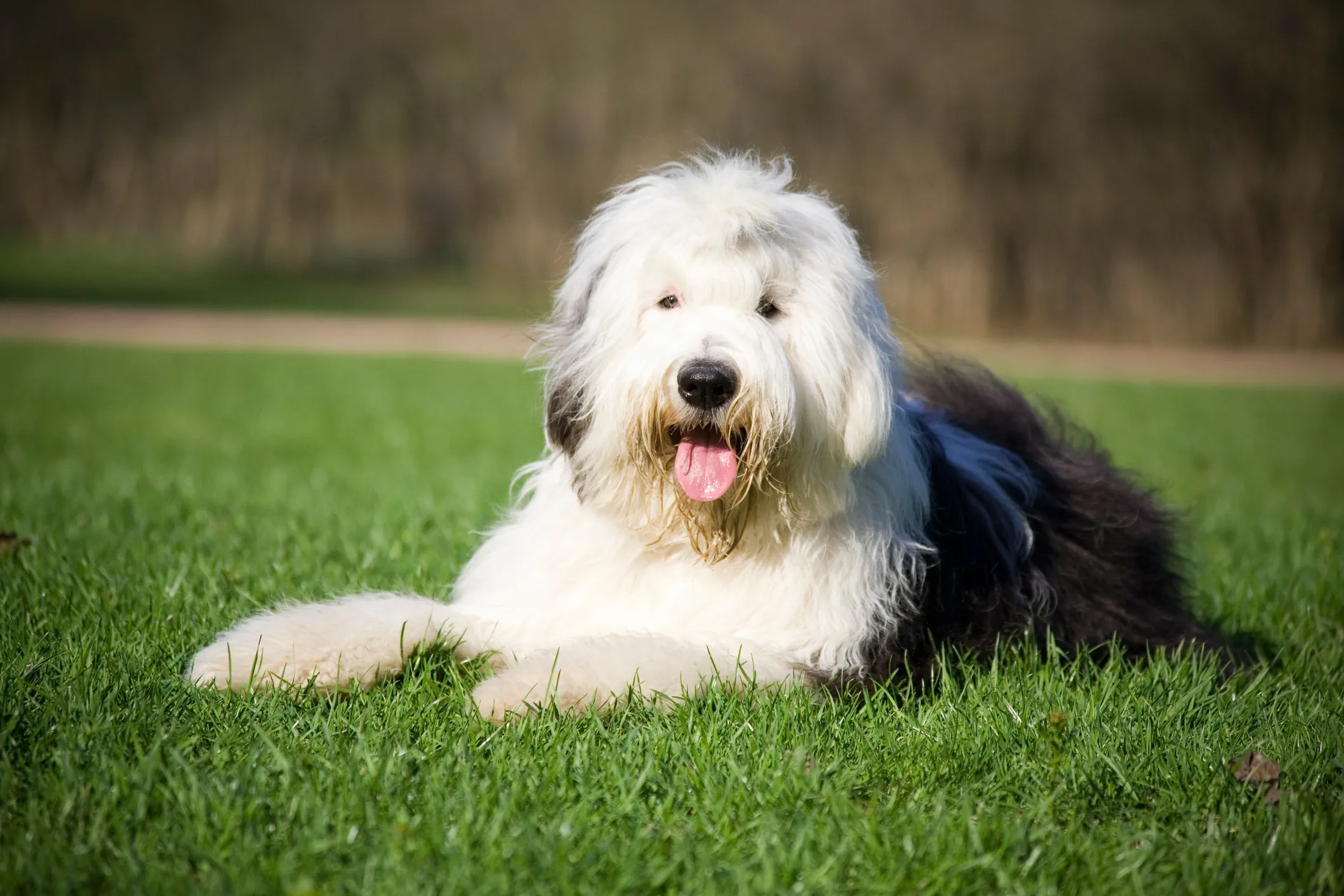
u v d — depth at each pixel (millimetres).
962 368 5898
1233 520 8203
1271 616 5691
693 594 4422
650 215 4188
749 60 34719
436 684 4176
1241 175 33469
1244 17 33000
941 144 33688
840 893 3031
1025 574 4902
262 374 18906
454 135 39062
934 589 4629
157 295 36531
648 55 36031
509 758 3609
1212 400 19109
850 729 3920
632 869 3027
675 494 4230
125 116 40031
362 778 3414
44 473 8789
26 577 5316
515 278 38781
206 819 3191
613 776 3510
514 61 37812
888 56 33875
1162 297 34188
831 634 4352
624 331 4176
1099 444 6312
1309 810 3406
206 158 40188
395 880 2967
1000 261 34312
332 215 40906
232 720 3834
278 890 2902
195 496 7863
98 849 3043
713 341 3959
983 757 3758
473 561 4965
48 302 33812
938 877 3068
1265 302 34219
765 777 3553
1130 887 3084
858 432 4160
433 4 38938
